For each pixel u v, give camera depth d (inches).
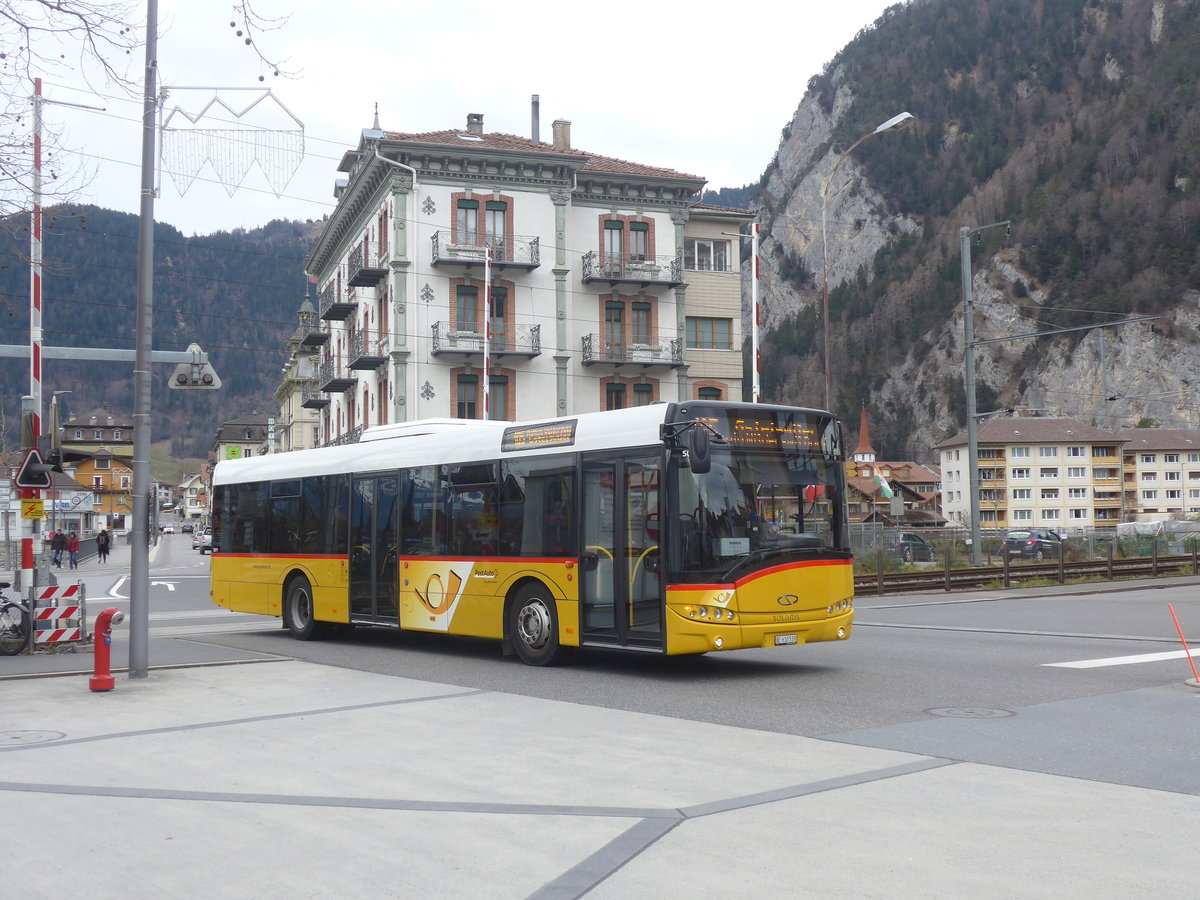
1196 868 210.7
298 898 201.2
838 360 7854.3
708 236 2065.7
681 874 210.1
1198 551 1681.8
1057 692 442.0
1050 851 221.9
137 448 528.7
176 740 361.4
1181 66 6722.4
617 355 1945.1
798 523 519.5
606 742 346.9
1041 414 6491.1
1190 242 6304.1
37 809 269.7
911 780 286.4
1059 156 7209.6
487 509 602.5
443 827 246.4
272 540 777.6
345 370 2213.3
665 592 496.4
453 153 1818.4
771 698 439.5
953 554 1697.8
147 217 532.4
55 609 658.8
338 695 461.4
